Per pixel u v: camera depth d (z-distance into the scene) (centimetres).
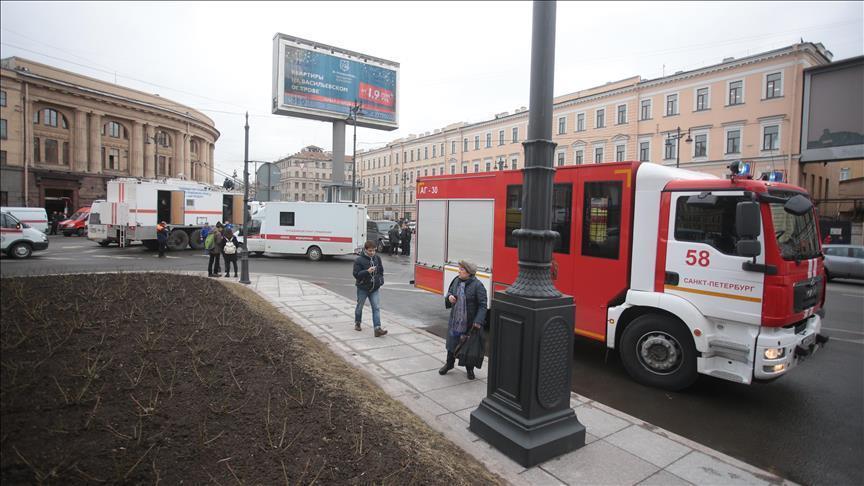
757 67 3469
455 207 869
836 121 2630
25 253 1830
